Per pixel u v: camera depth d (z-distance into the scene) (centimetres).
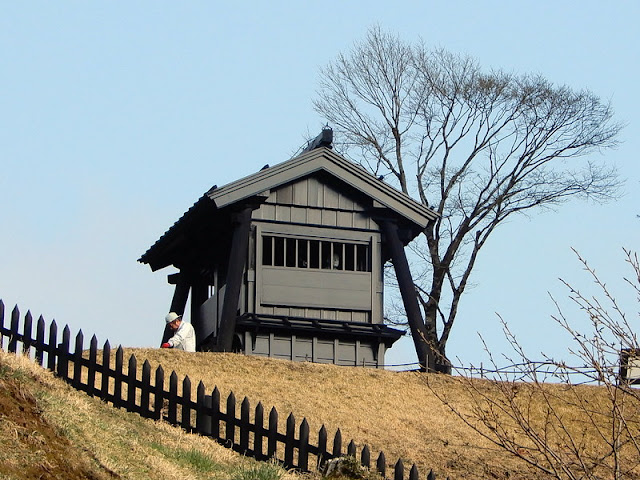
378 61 15338
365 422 7269
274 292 10762
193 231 11350
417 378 8494
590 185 14412
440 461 6688
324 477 5506
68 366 6569
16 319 6125
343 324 10869
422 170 14788
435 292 14138
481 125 14638
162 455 5219
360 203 11156
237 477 5147
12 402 4694
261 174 10562
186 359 8094
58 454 4466
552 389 8231
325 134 11025
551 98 14362
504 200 14362
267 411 7150
